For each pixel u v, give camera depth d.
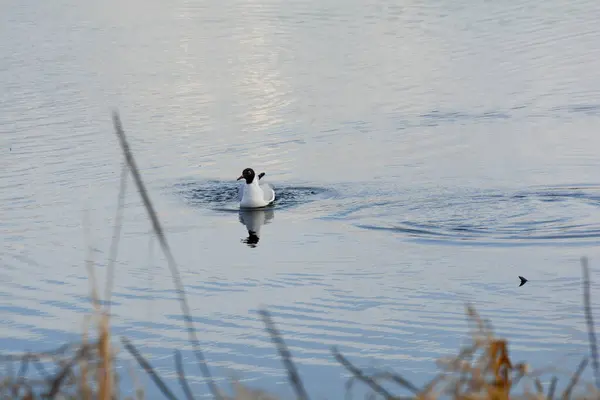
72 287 14.56
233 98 28.00
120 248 16.62
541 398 7.26
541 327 12.34
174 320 12.98
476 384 6.64
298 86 29.28
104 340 6.42
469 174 20.75
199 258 15.99
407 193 19.73
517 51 32.88
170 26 39.62
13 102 27.52
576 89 27.78
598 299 13.37
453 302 13.55
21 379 7.52
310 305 13.55
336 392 10.30
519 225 17.45
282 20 40.28
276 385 10.58
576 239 16.47
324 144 23.61
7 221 18.25
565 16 38.34
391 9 41.84
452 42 34.75
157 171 21.70
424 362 11.20
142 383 10.64
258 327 12.67
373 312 13.21
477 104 26.69
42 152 22.86
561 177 20.27
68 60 33.28
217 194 20.28
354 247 16.44
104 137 24.19
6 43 36.34
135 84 29.73
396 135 24.09
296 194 20.12
